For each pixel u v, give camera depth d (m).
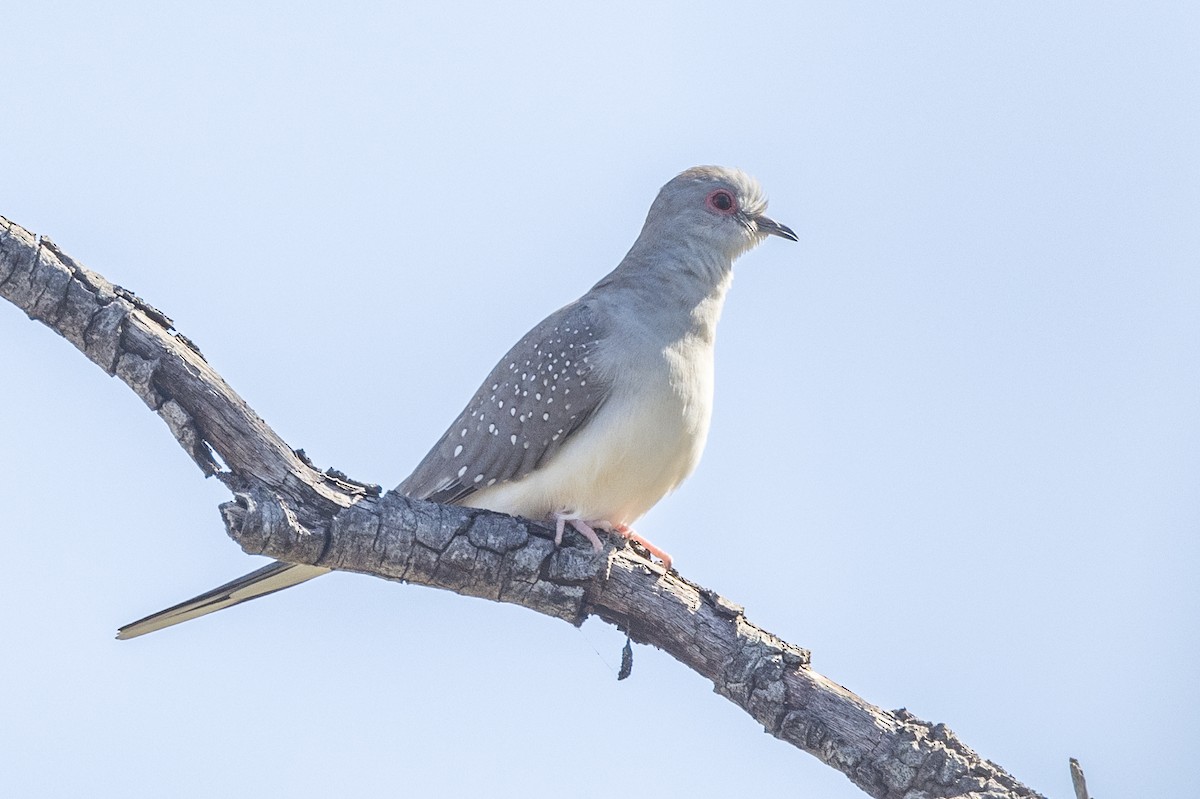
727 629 11.31
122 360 10.50
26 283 10.30
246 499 10.45
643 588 11.44
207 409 10.59
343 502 10.85
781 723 11.01
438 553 11.12
